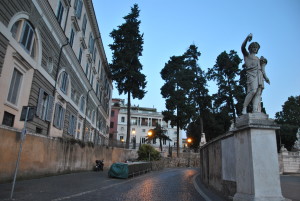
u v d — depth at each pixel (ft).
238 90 146.20
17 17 44.96
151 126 299.17
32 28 51.06
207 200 33.12
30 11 49.01
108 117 166.20
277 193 24.13
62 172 58.23
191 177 72.33
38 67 54.24
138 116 298.15
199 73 165.48
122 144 125.49
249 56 29.89
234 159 29.91
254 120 25.80
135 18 143.43
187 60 170.30
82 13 88.12
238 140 27.99
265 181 24.30
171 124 153.99
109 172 62.90
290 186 51.08
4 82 42.75
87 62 101.24
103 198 30.68
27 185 36.19
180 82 154.40
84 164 74.84
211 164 44.50
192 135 183.62
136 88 131.23
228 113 147.23
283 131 166.61
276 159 25.12
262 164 24.75
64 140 59.00
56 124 67.21
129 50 135.13
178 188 46.11
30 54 50.93
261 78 28.35
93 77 114.21
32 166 44.01
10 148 37.29
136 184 50.55
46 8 55.62
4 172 35.81
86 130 104.78
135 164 72.18
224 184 33.86
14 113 46.65
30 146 43.27
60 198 28.27
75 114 87.10
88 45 98.73
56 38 63.62
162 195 36.50
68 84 77.20
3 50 41.19
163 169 115.44
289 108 191.72
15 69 47.11
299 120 181.68
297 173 113.91
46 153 49.60
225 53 155.84
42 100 57.16
